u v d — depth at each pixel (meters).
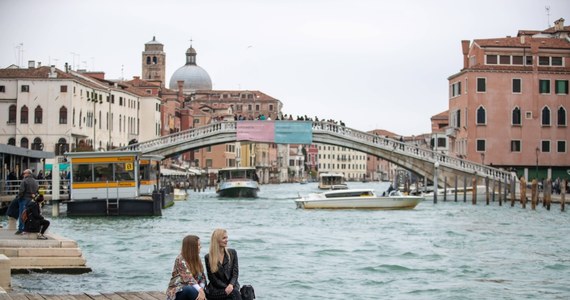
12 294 18.44
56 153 75.00
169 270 26.84
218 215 52.81
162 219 47.19
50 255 24.06
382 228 43.38
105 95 86.69
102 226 41.94
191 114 131.75
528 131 73.75
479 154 73.50
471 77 73.44
